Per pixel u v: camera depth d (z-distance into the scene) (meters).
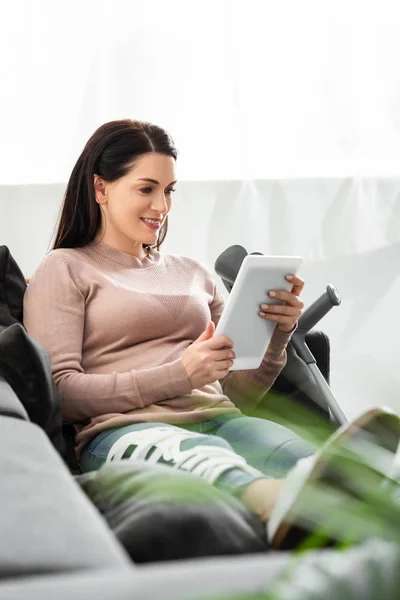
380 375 0.96
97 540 0.71
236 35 3.37
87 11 3.22
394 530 0.55
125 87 3.27
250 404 2.02
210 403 1.81
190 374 1.72
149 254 2.05
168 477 1.09
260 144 3.46
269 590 0.48
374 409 1.07
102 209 1.98
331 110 3.48
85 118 3.24
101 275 1.88
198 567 0.57
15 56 3.20
